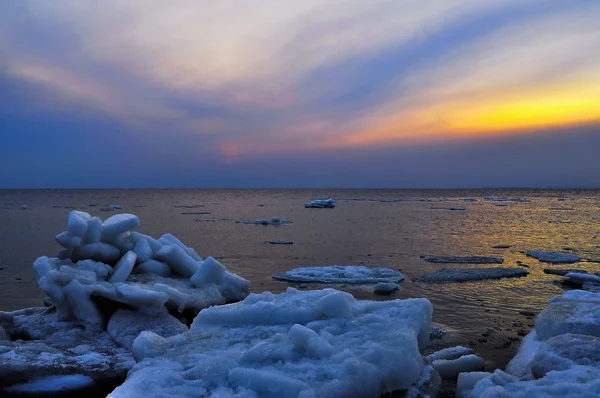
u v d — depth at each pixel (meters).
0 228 27.38
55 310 8.07
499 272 13.15
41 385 5.52
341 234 24.64
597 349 5.11
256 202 72.75
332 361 4.55
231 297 9.51
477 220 34.06
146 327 7.11
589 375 4.55
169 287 8.16
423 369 5.18
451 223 31.52
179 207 56.09
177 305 8.05
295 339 4.87
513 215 39.62
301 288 11.30
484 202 68.25
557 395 4.20
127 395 4.04
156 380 4.35
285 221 33.00
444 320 8.49
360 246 19.81
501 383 4.67
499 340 7.33
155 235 24.12
